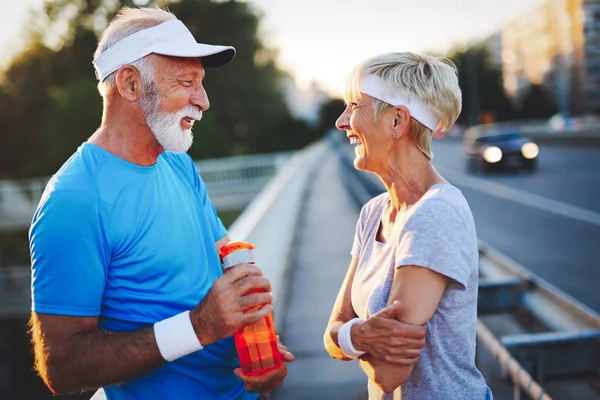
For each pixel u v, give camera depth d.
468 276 1.53
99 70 1.64
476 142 20.56
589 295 6.04
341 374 4.19
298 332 5.12
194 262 1.68
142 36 1.59
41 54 44.06
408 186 1.67
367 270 1.73
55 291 1.45
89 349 1.44
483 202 13.51
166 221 1.65
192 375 1.68
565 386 3.49
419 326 1.49
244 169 28.05
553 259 7.73
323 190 17.94
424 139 1.66
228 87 49.25
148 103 1.61
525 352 2.59
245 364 1.63
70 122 35.28
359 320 1.61
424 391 1.57
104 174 1.57
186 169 1.87
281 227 8.19
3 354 25.48
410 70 1.63
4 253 30.77
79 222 1.48
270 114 51.84
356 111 1.69
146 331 1.49
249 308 1.53
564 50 69.50
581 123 40.75
